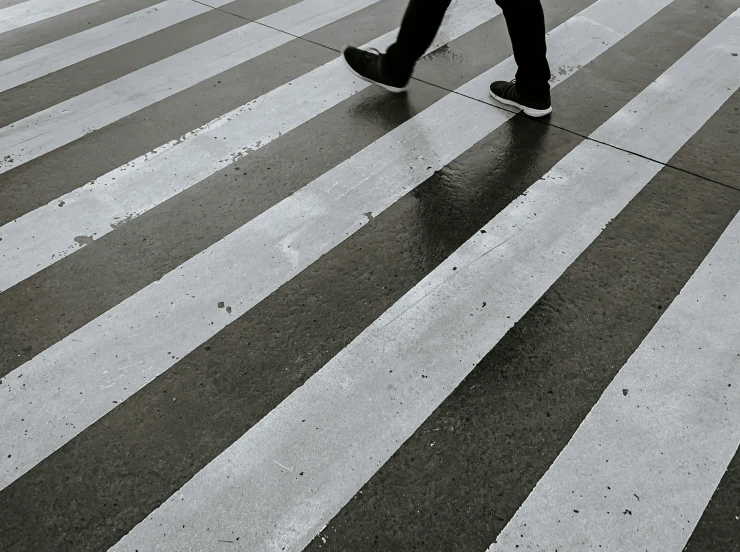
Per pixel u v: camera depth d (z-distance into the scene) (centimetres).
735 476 205
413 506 202
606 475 207
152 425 227
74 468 215
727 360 241
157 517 201
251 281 282
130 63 457
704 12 497
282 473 211
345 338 255
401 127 378
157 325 263
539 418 225
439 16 366
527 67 365
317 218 315
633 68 427
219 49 470
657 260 284
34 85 436
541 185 329
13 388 240
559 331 255
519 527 196
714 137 360
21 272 291
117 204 329
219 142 372
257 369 245
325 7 529
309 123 385
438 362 245
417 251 294
